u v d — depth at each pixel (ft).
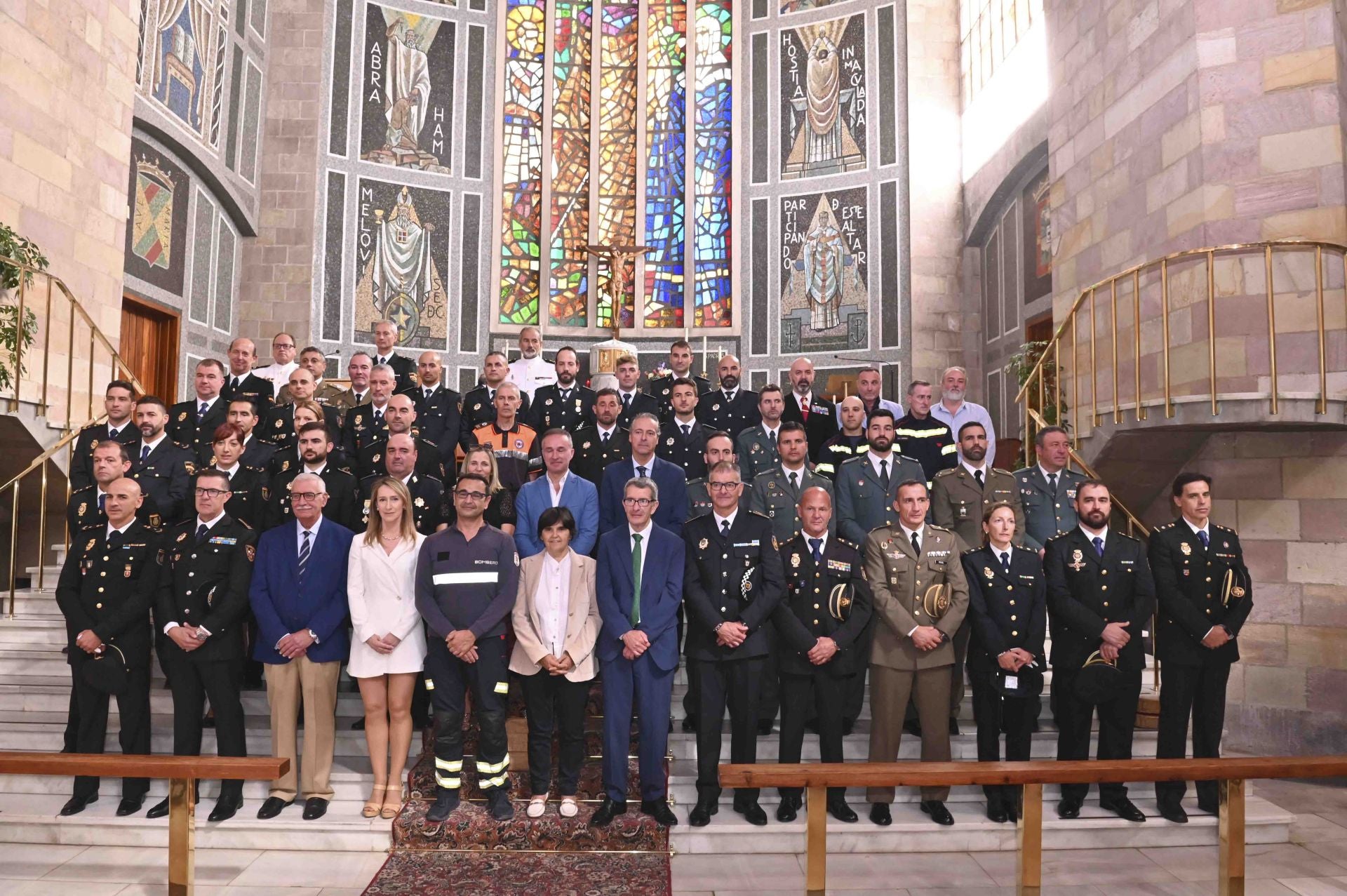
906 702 17.03
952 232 45.91
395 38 47.39
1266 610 22.57
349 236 45.57
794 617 16.49
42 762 12.57
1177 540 17.17
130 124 31.45
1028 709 16.87
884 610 16.72
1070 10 29.32
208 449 21.80
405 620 16.63
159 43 36.29
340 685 19.90
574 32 50.21
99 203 29.66
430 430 22.84
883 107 46.85
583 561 16.90
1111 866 15.66
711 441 19.29
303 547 17.06
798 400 25.91
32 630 21.52
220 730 16.53
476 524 16.83
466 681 16.62
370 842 15.88
